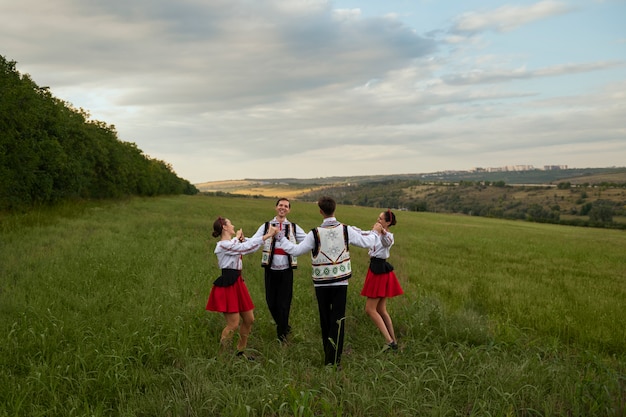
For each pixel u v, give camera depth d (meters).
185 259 12.73
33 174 24.97
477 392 4.67
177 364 5.40
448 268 14.26
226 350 5.79
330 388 4.76
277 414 4.24
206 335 6.38
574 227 68.94
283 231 6.98
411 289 10.43
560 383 4.86
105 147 45.97
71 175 30.42
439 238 27.31
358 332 7.10
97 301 7.71
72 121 37.09
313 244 5.99
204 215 36.47
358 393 4.54
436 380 4.95
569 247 25.12
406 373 5.10
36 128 27.27
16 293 7.91
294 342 6.66
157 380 4.90
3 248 12.29
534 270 14.81
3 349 5.47
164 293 8.34
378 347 6.32
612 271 15.66
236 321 6.00
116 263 11.00
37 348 5.57
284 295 6.83
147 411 4.30
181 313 7.11
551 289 11.07
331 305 6.01
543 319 8.01
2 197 22.86
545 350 6.23
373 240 6.15
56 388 4.62
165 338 6.02
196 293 8.81
